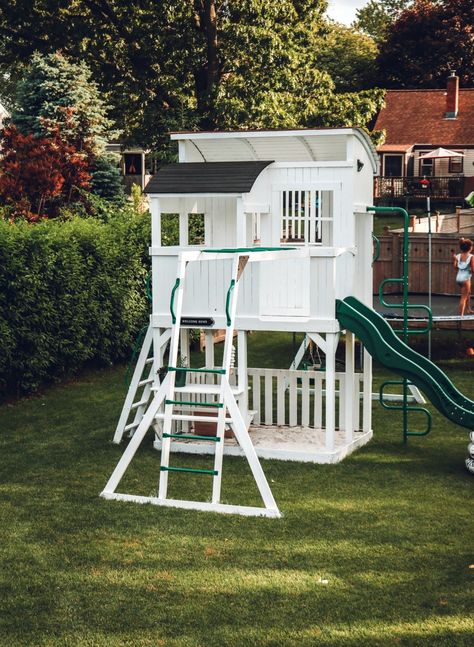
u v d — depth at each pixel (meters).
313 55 34.22
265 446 11.87
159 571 7.66
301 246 12.05
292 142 12.68
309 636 6.45
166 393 9.75
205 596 7.15
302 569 7.69
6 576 7.56
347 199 11.70
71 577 7.54
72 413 13.88
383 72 61.25
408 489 10.09
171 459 11.52
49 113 26.05
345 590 7.23
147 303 18.28
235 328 11.68
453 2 60.50
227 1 32.09
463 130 50.09
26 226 15.01
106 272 16.64
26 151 22.14
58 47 33.47
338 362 17.88
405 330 12.61
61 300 15.29
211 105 30.78
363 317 11.24
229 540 8.41
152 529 8.72
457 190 47.81
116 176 26.83
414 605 6.94
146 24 32.28
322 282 11.29
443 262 23.41
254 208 11.66
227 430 12.19
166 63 32.91
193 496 9.84
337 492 9.98
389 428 13.22
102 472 10.77
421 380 11.12
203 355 18.88
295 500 9.68
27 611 6.90
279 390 13.20
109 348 17.25
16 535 8.55
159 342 12.03
